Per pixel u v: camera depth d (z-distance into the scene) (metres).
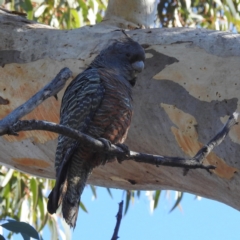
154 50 9.11
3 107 9.86
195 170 8.95
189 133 8.74
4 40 9.91
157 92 8.91
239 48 8.69
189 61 8.86
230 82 8.55
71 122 8.00
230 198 9.04
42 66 9.66
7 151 10.37
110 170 9.77
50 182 14.85
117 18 10.54
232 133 8.40
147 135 8.98
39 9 14.40
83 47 9.59
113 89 8.05
